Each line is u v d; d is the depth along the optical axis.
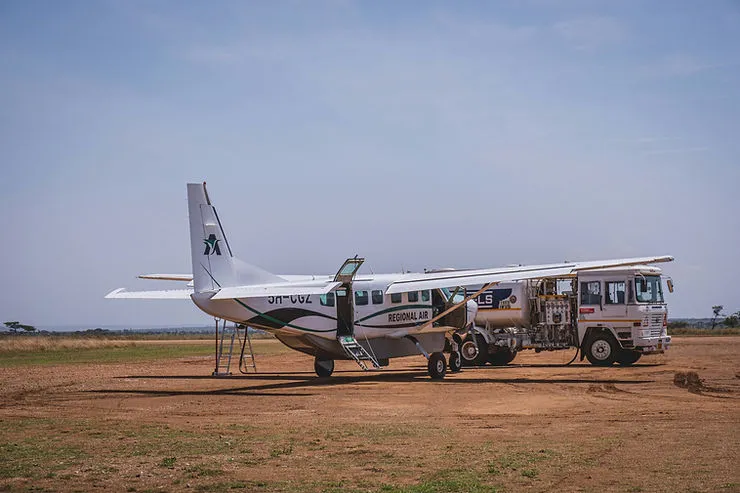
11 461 10.78
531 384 22.52
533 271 24.75
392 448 11.77
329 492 9.04
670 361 32.12
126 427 14.20
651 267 29.91
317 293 22.12
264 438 12.78
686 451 11.12
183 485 9.41
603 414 15.44
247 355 43.03
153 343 63.91
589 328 29.70
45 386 22.88
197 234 22.81
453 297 27.36
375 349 25.95
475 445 11.96
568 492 8.91
